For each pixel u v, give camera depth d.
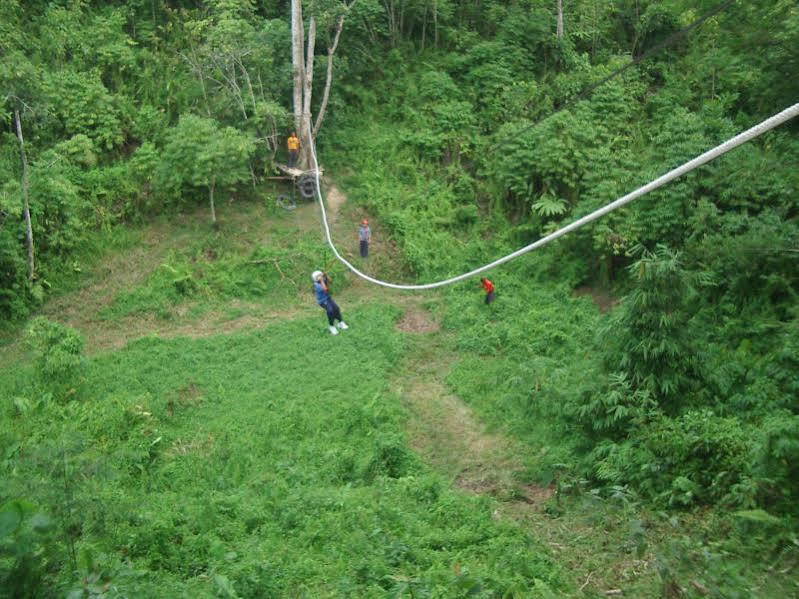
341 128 30.28
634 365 16.20
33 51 28.47
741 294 20.41
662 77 31.73
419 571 10.58
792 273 19.86
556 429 16.80
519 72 31.58
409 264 26.19
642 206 23.39
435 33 32.75
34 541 8.67
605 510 13.25
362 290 25.59
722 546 11.31
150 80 29.39
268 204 27.86
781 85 24.59
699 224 21.95
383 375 20.50
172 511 13.12
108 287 24.55
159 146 27.97
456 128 29.75
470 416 18.73
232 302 24.70
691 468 13.70
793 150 23.27
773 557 10.96
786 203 21.70
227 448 16.80
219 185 27.19
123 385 19.77
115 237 25.88
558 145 26.23
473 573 10.27
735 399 16.19
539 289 24.84
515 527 12.64
